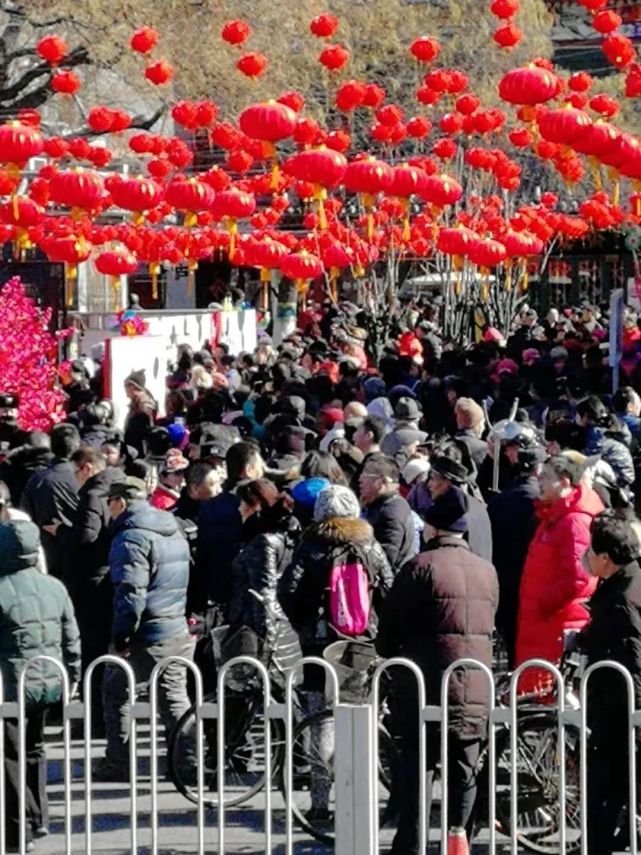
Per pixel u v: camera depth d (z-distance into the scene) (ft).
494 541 53.11
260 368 103.86
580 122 70.49
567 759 41.11
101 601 54.29
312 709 45.09
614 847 40.32
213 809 46.57
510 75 70.18
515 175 108.27
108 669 49.32
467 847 39.63
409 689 39.52
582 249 178.91
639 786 39.55
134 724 39.37
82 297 152.56
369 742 36.32
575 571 45.50
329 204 119.34
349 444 59.93
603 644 38.60
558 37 199.82
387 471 50.78
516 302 172.04
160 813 46.70
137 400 82.79
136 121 152.15
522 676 45.68
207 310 143.43
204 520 52.54
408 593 39.50
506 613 53.21
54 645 41.73
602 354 102.83
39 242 102.01
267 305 195.21
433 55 89.51
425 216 132.16
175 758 46.21
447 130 93.66
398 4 162.40
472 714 39.04
